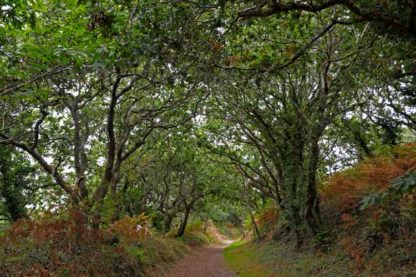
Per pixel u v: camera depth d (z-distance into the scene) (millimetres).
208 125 22984
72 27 9156
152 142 20531
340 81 14203
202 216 46531
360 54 12531
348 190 15344
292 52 11289
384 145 16625
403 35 7711
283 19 10383
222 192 32844
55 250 9773
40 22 9469
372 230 11359
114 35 8352
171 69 11391
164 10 7914
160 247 18906
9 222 17547
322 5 6957
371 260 10336
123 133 14547
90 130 16750
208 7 7566
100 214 11914
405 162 12164
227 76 12711
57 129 16172
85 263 10133
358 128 17766
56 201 12008
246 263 19562
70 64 10000
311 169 15477
